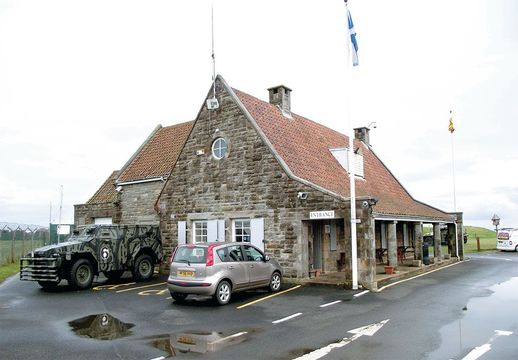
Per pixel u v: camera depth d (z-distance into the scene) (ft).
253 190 58.75
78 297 46.37
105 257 55.88
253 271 44.45
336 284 50.55
